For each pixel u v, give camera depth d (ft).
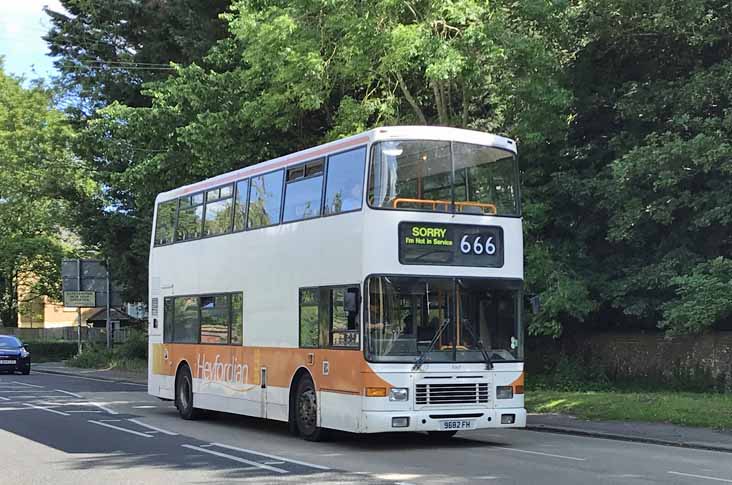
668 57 75.31
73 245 188.85
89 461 40.65
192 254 62.85
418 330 43.62
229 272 57.31
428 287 44.04
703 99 67.10
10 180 169.68
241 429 55.31
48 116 167.02
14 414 64.59
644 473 36.19
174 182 90.53
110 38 117.60
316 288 47.24
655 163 65.21
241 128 83.25
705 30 68.49
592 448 45.44
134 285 123.24
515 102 71.05
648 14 70.18
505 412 44.86
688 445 46.09
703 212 66.59
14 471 37.76
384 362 42.60
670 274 67.77
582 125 78.95
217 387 57.93
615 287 71.46
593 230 75.36
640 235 71.82
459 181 45.68
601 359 78.02
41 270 188.24
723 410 54.65
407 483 33.47
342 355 44.45
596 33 74.18
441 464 39.01
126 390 92.68
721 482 33.86
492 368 44.80
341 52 67.77
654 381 72.54
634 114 71.67
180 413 62.75
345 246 44.83
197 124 82.02
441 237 44.68
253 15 70.03
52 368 142.92
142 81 112.47
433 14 64.54
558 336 75.00
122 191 116.06
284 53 66.39
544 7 67.82
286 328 50.11
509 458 41.16
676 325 64.13
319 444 46.93
